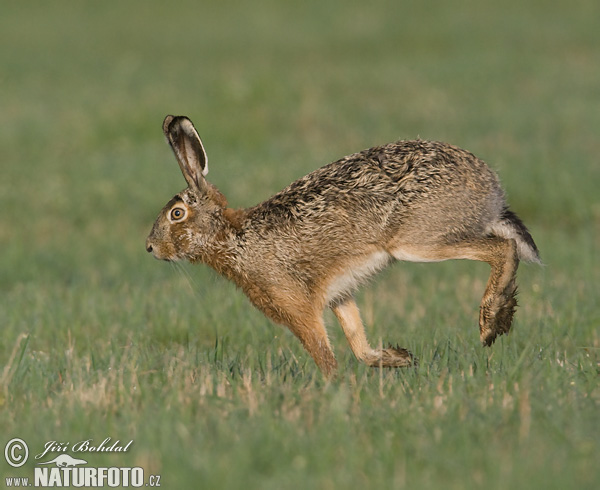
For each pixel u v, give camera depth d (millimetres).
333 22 117000
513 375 20344
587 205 43031
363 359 23859
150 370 22734
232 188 45062
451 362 22766
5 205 47875
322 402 19047
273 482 15148
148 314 29969
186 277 33656
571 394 19000
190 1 136125
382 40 104125
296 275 23000
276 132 61750
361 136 59281
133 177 51031
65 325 28531
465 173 22250
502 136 57375
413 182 22016
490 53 92625
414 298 31203
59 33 115688
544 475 14672
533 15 113438
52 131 64188
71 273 38031
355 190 22375
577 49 92750
